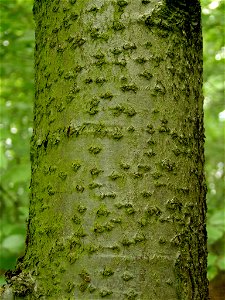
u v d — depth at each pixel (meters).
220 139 5.77
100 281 0.83
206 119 5.37
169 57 0.90
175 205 0.87
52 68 0.93
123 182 0.85
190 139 0.92
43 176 0.91
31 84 3.13
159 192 0.86
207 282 0.94
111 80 0.87
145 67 0.88
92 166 0.86
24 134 3.26
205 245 0.95
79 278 0.84
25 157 2.74
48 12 0.96
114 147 0.86
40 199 0.91
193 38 0.96
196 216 0.91
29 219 0.94
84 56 0.89
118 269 0.83
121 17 0.89
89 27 0.89
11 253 2.16
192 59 0.95
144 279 0.83
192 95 0.94
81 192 0.86
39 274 0.88
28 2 2.88
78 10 0.91
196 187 0.92
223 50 3.74
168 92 0.90
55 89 0.92
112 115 0.87
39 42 0.98
